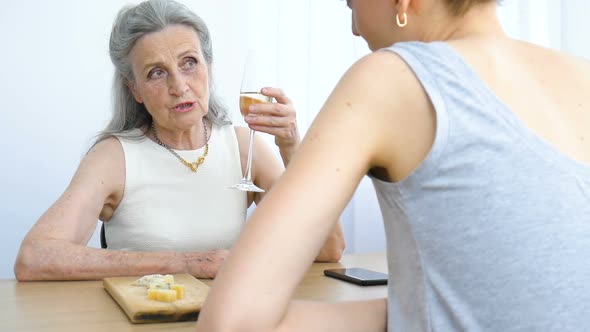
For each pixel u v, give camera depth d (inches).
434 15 26.8
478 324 22.3
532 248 21.8
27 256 52.7
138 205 71.5
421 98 22.8
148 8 68.8
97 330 35.2
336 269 54.5
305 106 120.0
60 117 110.0
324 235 22.0
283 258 21.1
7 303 42.5
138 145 73.7
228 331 20.4
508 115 22.9
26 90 108.1
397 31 27.7
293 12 118.7
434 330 23.0
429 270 23.0
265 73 119.1
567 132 23.9
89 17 110.9
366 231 121.6
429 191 22.7
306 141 22.8
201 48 72.9
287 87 118.9
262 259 21.0
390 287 25.5
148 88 68.7
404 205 23.2
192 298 40.3
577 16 110.3
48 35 108.9
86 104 111.5
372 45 29.4
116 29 70.6
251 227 21.6
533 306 21.6
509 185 22.1
